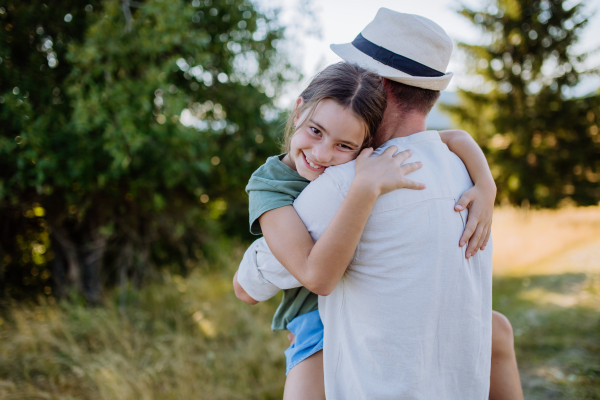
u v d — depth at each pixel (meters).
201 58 3.84
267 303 4.23
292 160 1.21
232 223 5.38
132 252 4.32
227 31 4.42
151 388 2.86
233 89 4.49
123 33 3.45
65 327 3.34
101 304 3.96
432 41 1.13
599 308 4.28
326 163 1.09
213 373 3.16
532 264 6.35
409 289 0.98
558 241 7.74
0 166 3.48
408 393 0.99
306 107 1.10
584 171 14.65
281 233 1.06
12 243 4.04
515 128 14.13
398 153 1.04
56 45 3.77
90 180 3.60
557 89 14.20
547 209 14.08
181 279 4.59
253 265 1.19
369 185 0.95
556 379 3.06
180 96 3.64
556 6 13.88
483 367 1.09
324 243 0.97
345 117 1.04
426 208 0.99
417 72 1.13
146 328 3.75
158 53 3.80
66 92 3.50
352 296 1.05
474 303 1.05
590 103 14.01
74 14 3.80
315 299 1.35
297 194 1.13
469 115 14.73
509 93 14.33
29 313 3.45
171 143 3.77
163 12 3.51
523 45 14.05
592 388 2.89
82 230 4.20
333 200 1.01
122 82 3.46
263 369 3.21
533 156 14.24
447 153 1.14
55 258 4.07
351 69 1.09
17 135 3.39
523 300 4.79
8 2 3.48
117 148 3.47
